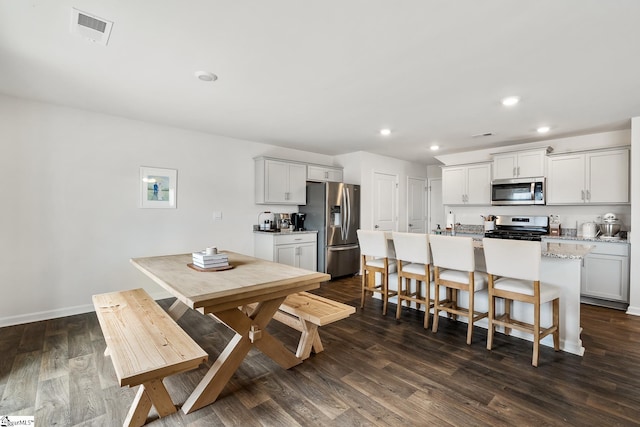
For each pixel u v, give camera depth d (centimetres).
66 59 224
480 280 281
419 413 179
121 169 366
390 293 363
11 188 304
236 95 292
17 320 308
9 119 302
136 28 185
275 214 516
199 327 309
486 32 187
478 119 361
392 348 264
